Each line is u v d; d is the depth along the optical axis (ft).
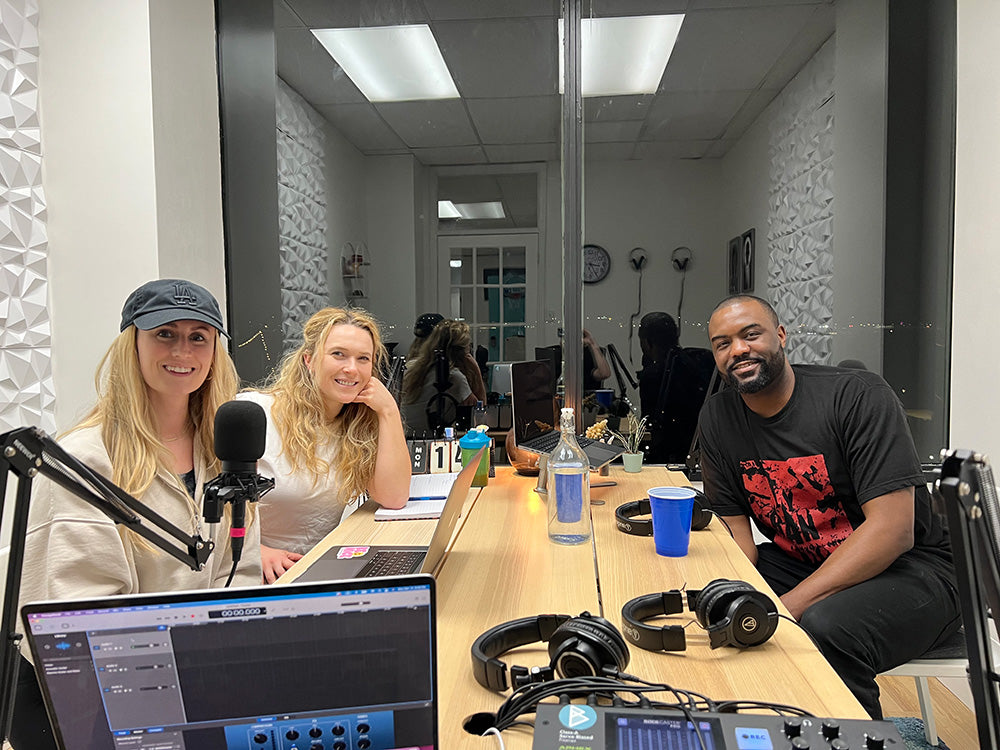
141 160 7.97
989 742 1.98
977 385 7.94
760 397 6.33
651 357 9.95
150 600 2.19
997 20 7.52
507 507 6.47
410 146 10.17
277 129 10.03
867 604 5.30
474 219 10.21
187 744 2.27
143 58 7.90
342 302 10.32
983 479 1.96
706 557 4.93
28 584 3.71
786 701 2.99
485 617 3.88
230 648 2.24
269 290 10.16
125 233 7.99
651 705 2.68
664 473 8.20
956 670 5.38
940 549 6.05
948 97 8.85
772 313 6.25
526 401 7.57
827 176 9.34
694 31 9.50
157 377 4.13
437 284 10.30
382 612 2.28
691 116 9.66
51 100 7.96
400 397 10.33
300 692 2.27
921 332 9.10
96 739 2.23
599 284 9.98
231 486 2.75
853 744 2.25
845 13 9.13
